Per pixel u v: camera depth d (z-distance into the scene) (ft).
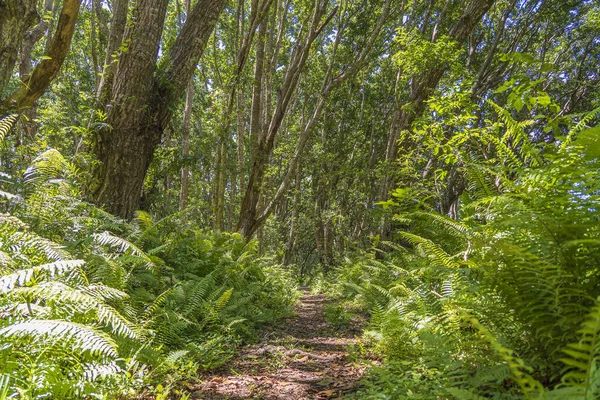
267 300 27.89
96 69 53.78
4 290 8.68
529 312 7.92
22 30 21.53
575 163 7.79
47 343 9.30
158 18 27.40
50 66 21.38
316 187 86.48
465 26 36.91
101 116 25.53
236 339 18.43
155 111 28.27
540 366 7.42
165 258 23.76
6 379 7.50
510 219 7.79
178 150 38.81
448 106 20.20
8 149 22.62
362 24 70.64
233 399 11.23
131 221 25.35
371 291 23.38
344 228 94.63
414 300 13.62
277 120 44.86
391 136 44.57
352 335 20.21
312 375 13.46
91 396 9.22
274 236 91.86
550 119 12.03
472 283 9.92
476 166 11.75
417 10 64.85
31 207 17.20
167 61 29.12
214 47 54.39
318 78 81.61
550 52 74.08
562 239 7.56
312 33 43.60
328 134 90.02
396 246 28.58
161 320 15.46
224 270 25.53
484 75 57.06
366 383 10.03
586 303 7.36
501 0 61.52
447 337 9.76
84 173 24.23
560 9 62.44
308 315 29.63
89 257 15.12
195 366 13.15
